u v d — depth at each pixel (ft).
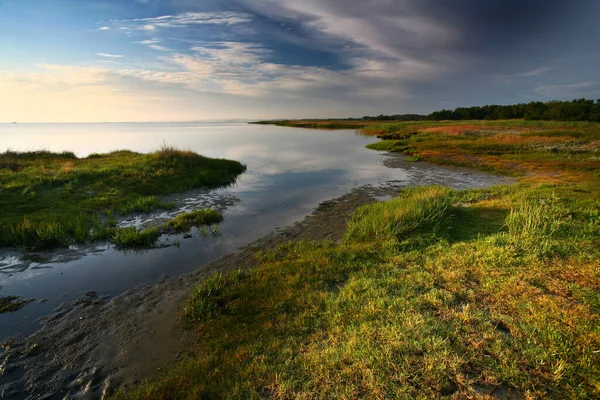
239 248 25.45
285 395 10.27
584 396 9.47
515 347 11.37
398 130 166.91
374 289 16.34
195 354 13.71
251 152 96.58
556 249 19.16
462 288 15.71
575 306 13.56
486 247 20.35
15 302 17.85
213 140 152.05
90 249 25.30
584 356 10.65
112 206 35.27
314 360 11.59
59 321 16.28
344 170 62.75
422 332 12.39
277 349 12.67
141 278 20.79
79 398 11.71
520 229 22.33
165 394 11.14
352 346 12.07
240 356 12.55
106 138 175.83
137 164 51.98
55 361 13.53
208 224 31.19
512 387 10.03
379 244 22.97
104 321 16.29
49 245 25.64
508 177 52.65
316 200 40.04
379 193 42.88
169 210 35.86
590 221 23.85
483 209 29.60
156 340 14.79
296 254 23.36
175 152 60.08
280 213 34.71
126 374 12.82
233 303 16.97
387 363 11.03
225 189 46.62
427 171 60.34
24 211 31.09
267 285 18.48
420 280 16.79
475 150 79.00
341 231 28.30
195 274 21.24
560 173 51.60
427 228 24.70
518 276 16.40
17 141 147.13
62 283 20.08
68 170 44.88
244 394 10.50
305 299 16.40
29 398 11.67
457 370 10.59
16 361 13.51
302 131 235.81
